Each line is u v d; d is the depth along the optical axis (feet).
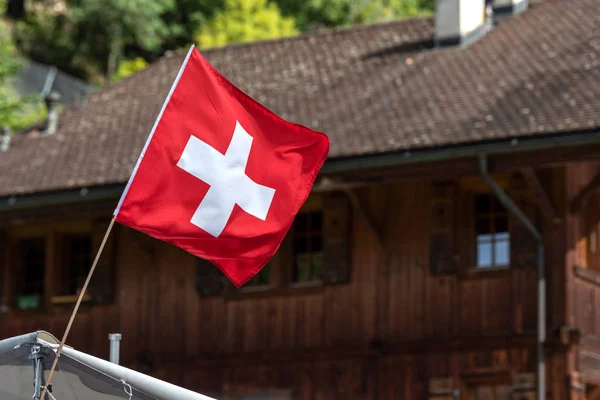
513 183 96.94
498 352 96.22
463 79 103.86
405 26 116.88
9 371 44.91
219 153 50.52
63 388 44.60
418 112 100.17
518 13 113.09
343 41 117.60
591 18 108.37
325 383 101.35
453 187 99.14
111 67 242.78
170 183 49.42
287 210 51.67
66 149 113.19
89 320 110.01
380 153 95.61
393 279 100.48
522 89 98.94
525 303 95.81
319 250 103.65
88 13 243.40
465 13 110.42
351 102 105.60
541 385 94.22
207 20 247.91
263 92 112.57
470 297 97.71
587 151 91.04
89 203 106.73
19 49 242.78
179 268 107.55
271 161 51.83
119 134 113.80
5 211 109.60
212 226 50.11
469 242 98.78
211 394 104.99
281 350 103.09
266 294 104.27
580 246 96.37
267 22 218.38
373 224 100.68
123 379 43.93
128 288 109.09
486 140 92.63
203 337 105.91
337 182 97.55
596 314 96.63
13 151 115.14
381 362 99.86
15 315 112.68
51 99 119.65
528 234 96.12
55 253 111.96
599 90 95.81
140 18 244.01
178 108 49.93
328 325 101.91
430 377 98.27
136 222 48.75
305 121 104.32
